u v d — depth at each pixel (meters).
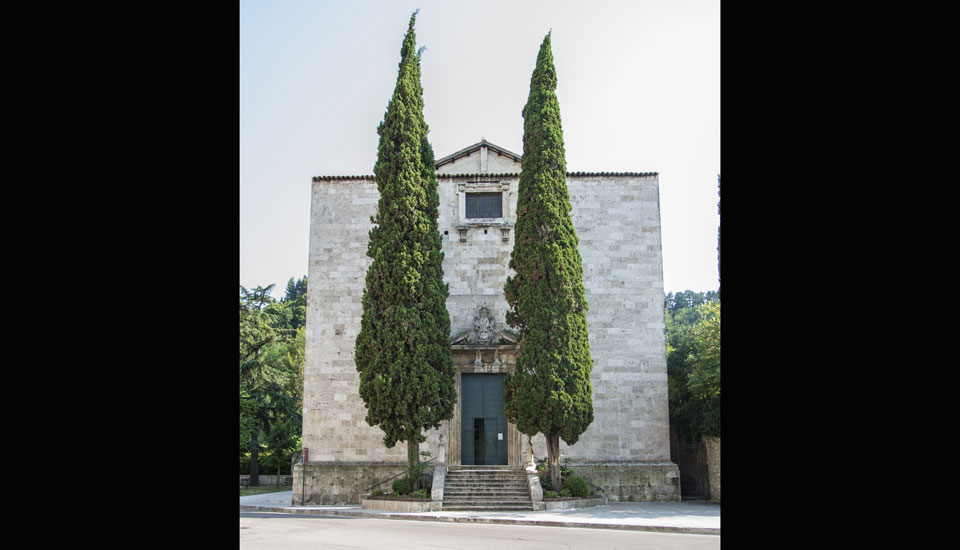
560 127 32.09
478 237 35.09
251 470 52.00
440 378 30.11
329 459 33.25
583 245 34.78
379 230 31.19
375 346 29.83
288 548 16.52
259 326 52.59
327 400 33.69
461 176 35.59
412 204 31.06
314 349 34.16
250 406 51.22
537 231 31.12
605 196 35.19
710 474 36.47
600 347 33.94
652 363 33.91
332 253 34.94
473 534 20.16
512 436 33.31
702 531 21.50
